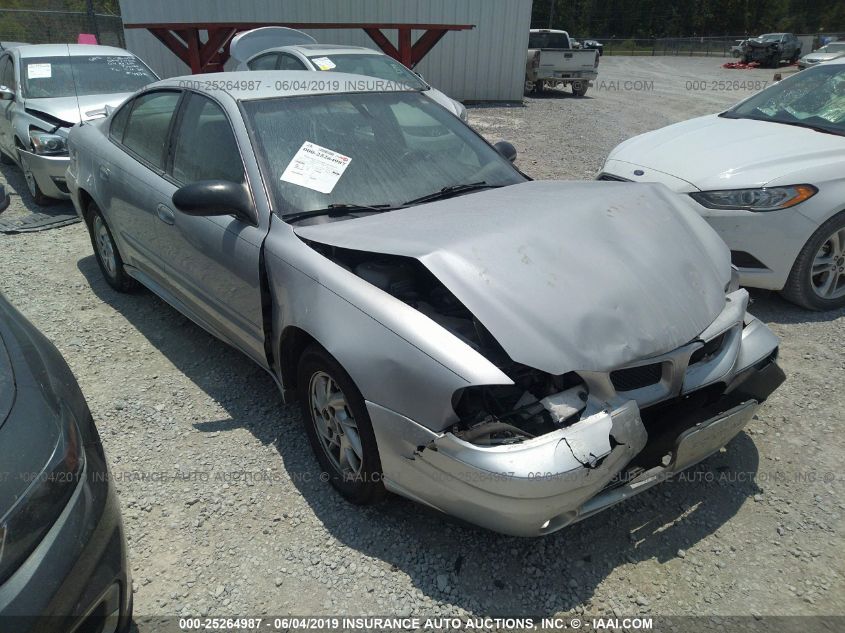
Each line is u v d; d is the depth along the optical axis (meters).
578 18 67.44
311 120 3.22
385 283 2.48
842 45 25.78
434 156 3.36
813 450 2.99
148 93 3.99
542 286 2.27
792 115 4.95
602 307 2.26
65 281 4.96
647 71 29.50
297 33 9.93
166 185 3.51
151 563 2.39
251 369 3.70
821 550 2.45
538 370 2.31
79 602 1.65
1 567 1.50
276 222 2.80
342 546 2.46
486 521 2.14
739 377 2.61
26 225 6.28
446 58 15.84
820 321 4.24
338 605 2.22
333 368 2.43
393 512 2.63
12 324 2.19
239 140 3.04
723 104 16.27
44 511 1.62
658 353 2.26
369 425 2.33
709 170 4.26
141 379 3.60
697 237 2.83
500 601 2.23
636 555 2.43
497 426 2.11
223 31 11.68
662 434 2.35
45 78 7.26
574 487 2.03
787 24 67.94
